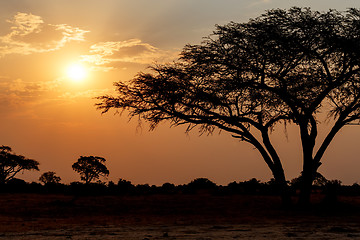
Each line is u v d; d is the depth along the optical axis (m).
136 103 34.88
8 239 15.37
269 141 33.91
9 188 61.28
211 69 32.47
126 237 15.44
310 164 32.59
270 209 32.12
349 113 32.25
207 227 19.66
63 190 60.66
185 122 35.03
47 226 20.70
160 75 34.53
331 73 32.56
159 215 27.89
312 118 32.31
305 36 30.80
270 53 31.25
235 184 55.00
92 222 22.97
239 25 32.25
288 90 32.03
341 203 33.22
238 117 33.28
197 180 64.19
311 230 17.83
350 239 14.28
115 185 59.53
